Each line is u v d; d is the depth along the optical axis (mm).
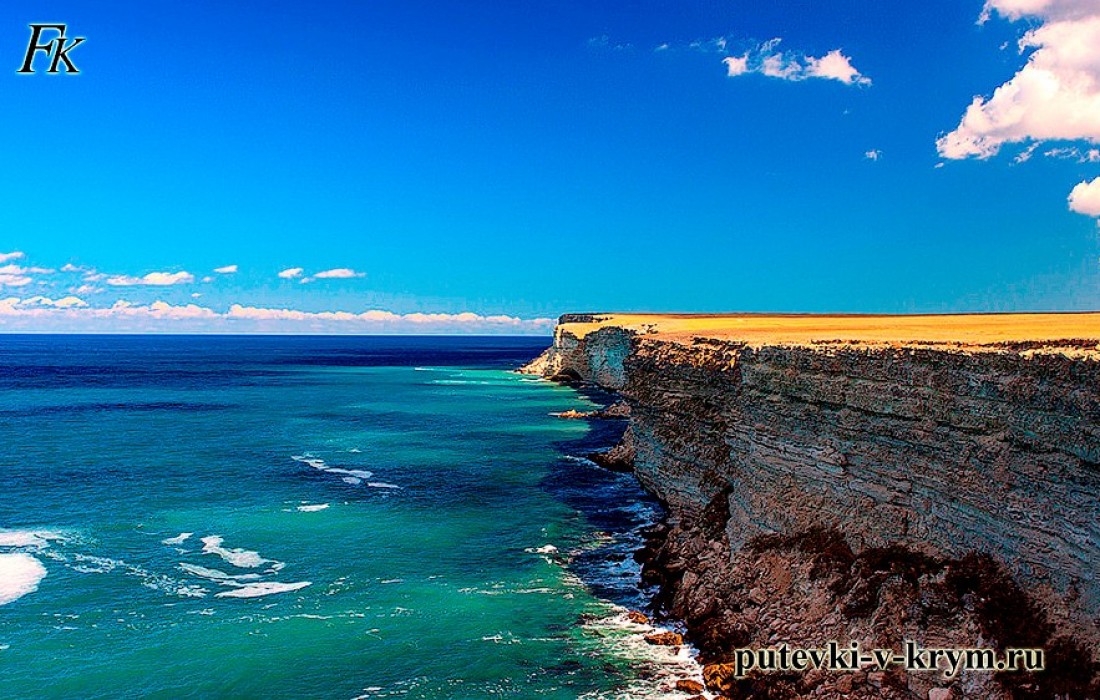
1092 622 21422
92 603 34250
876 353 29547
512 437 80000
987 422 25062
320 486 56281
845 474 31000
